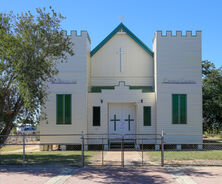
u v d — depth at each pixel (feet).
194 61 64.59
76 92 63.93
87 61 66.13
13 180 31.68
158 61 64.49
